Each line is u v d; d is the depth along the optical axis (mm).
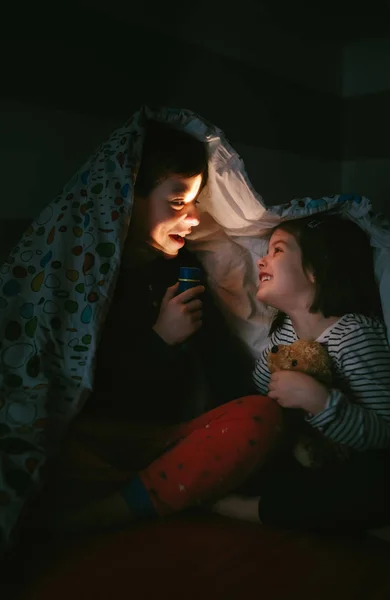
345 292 1376
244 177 1412
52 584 932
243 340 1591
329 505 1104
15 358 1161
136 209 1388
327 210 1430
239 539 1102
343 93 2496
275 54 2189
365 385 1281
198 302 1367
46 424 1059
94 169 1318
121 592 917
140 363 1336
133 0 1723
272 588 941
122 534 1110
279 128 2230
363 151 2455
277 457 1309
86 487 1166
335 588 947
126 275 1419
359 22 2264
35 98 1544
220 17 1978
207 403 1487
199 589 931
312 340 1357
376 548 1094
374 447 1201
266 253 1556
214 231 1549
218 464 1136
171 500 1136
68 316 1185
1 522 936
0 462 990
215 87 1985
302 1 2123
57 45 1570
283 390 1229
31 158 1558
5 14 1464
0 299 1223
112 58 1693
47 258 1237
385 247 1368
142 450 1316
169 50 1838
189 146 1372
